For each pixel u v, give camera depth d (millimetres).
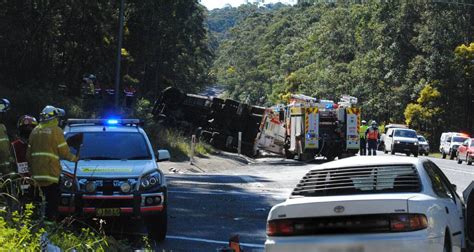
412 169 14523
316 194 14453
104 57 76625
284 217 13461
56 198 17484
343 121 60875
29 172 17328
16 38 57469
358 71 162625
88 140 21125
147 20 98125
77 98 62594
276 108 65812
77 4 66312
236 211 26625
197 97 68750
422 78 136875
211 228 22516
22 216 13992
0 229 11883
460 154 73688
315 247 13031
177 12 114250
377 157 15844
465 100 134625
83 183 18594
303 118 60438
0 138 16969
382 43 150250
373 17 157875
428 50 136250
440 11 136625
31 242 12672
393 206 12883
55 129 17531
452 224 14602
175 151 54250
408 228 12758
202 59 180625
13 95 47406
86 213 18391
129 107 63031
